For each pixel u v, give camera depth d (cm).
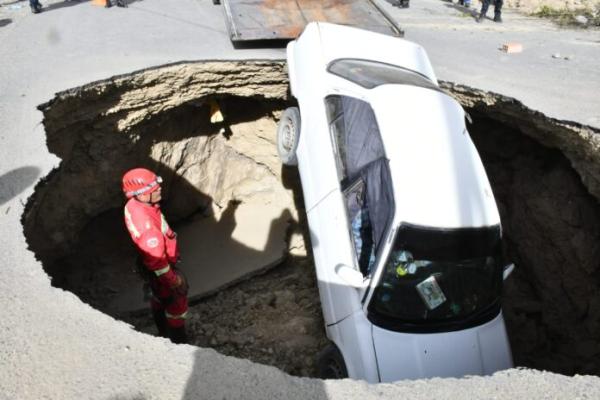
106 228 755
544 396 259
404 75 527
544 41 912
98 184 673
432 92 480
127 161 710
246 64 688
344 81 509
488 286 411
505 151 694
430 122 444
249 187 944
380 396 257
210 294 738
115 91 630
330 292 436
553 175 622
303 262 818
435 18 1070
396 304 391
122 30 807
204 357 274
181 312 440
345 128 477
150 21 866
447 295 399
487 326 404
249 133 903
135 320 677
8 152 467
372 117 454
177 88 687
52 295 314
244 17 721
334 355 427
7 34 781
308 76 559
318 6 768
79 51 701
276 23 719
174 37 778
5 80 600
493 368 389
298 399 253
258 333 618
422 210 393
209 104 798
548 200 619
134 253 798
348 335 400
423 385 265
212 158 888
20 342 280
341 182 461
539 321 629
